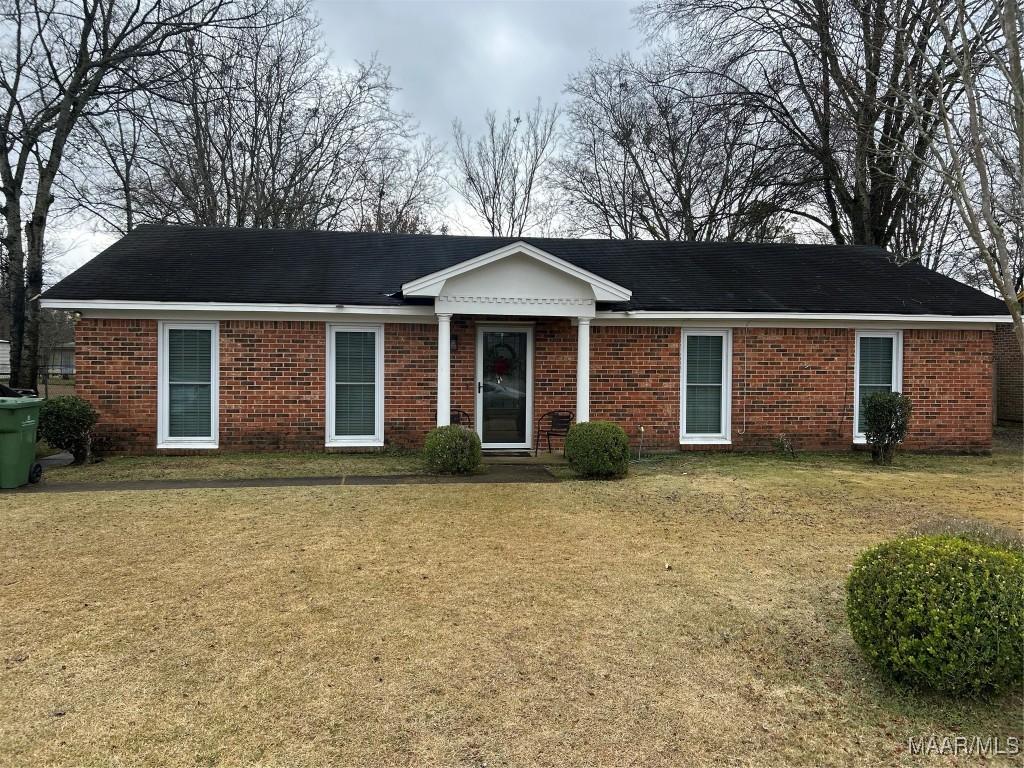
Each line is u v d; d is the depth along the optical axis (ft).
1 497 23.58
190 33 56.85
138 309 31.86
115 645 11.71
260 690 10.22
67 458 34.24
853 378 37.22
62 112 51.93
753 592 14.61
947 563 10.25
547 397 36.27
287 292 33.60
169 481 26.84
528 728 9.26
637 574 15.78
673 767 8.42
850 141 50.42
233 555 16.96
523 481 27.32
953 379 37.76
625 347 36.22
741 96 62.69
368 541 18.31
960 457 36.06
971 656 9.48
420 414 35.22
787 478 28.43
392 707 9.77
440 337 32.40
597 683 10.55
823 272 41.93
